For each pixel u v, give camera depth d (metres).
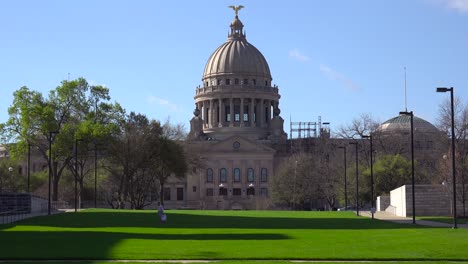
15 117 122.62
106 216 83.12
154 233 55.53
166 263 34.25
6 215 82.12
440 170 110.06
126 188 133.50
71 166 128.38
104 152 133.00
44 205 102.19
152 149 134.62
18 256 37.06
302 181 162.62
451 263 35.28
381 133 167.38
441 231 56.19
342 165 156.75
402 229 60.16
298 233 55.62
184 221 76.75
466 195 93.62
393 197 106.81
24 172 197.00
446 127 140.12
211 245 43.47
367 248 41.69
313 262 35.28
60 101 125.12
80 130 119.94
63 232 55.97
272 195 169.12
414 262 35.69
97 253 38.38
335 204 178.50
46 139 126.44
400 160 131.62
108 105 130.00
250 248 41.47
